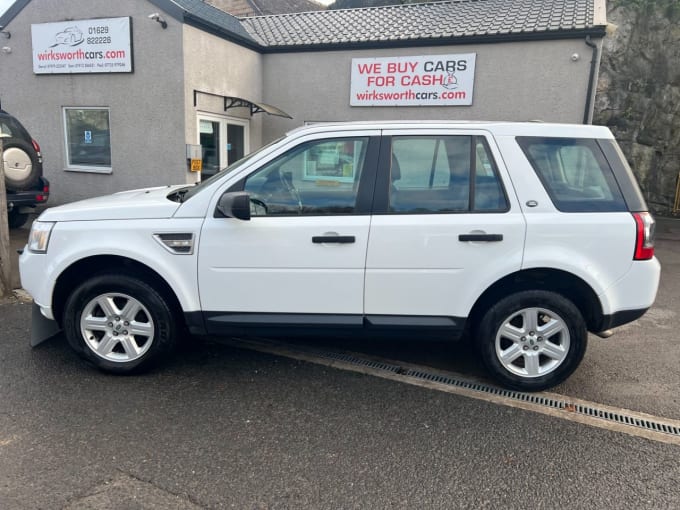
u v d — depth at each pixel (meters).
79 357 3.82
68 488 2.52
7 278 5.37
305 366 4.01
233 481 2.61
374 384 3.74
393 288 3.46
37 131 10.75
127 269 3.68
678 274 7.63
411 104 10.55
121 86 9.86
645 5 17.30
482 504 2.49
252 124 11.42
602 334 3.68
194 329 3.62
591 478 2.70
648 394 3.67
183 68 9.32
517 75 9.79
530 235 3.35
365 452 2.89
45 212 3.76
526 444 3.01
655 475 2.74
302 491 2.54
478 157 3.44
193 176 9.83
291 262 3.46
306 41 11.13
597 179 3.42
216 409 3.31
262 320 3.54
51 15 10.09
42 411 3.22
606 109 18.05
